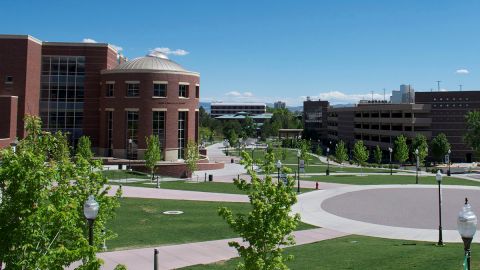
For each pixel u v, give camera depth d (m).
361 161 83.19
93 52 82.50
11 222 10.17
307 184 58.91
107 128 78.81
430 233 31.03
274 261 13.44
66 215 10.50
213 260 23.20
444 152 103.56
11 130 69.62
